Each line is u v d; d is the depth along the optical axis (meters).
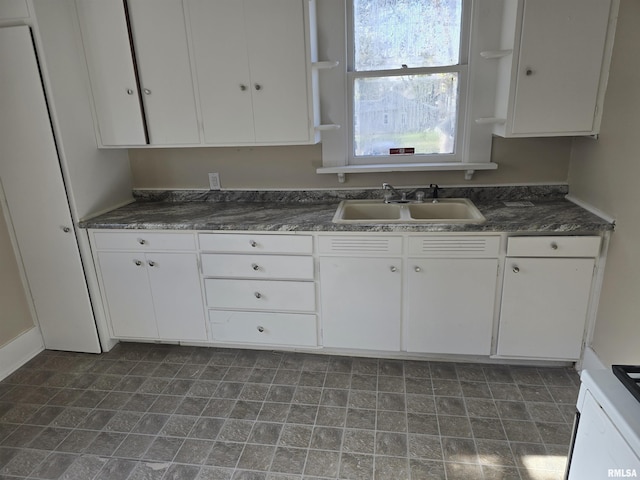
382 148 2.78
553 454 1.85
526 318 2.29
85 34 2.42
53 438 2.05
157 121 2.54
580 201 2.45
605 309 2.12
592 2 2.04
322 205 2.75
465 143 2.65
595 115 2.19
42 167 2.40
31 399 2.34
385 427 2.04
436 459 1.85
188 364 2.61
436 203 2.63
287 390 2.33
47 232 2.54
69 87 2.40
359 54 2.63
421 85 2.63
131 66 2.45
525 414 2.08
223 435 2.03
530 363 2.46
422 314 2.38
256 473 1.82
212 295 2.56
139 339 2.77
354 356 2.62
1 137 2.38
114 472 1.85
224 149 2.86
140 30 2.39
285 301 2.49
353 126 2.75
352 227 2.27
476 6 2.40
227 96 2.45
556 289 2.22
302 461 1.87
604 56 2.10
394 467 1.82
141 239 2.50
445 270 2.28
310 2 2.31
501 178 2.68
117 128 2.59
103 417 2.18
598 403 1.02
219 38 2.35
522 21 2.10
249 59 2.37
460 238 2.21
